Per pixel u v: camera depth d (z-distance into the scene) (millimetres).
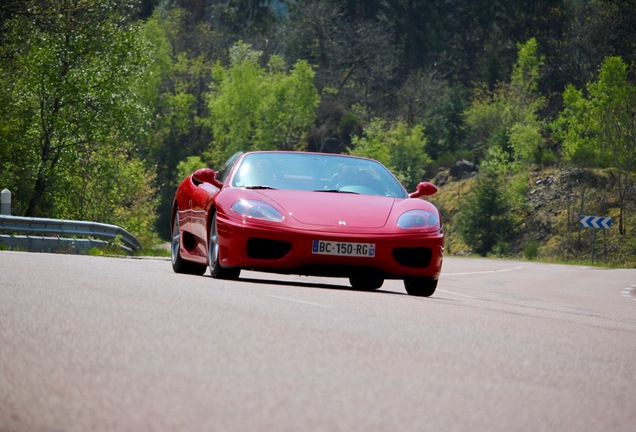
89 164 98562
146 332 12414
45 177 92062
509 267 77125
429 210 24953
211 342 11922
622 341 15375
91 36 93688
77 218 98062
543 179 194750
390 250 23594
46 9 92812
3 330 11867
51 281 19000
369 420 8141
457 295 28266
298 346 12039
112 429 7281
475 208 184875
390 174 27062
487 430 8086
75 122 92500
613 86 191375
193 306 15695
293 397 8938
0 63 95125
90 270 23203
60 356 10336
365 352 11898
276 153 26938
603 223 118062
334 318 15242
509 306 22516
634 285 51594
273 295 18922
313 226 23484
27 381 8938
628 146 185625
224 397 8758
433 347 12734
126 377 9430
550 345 14000
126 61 93938
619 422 8844
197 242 26672
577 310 25312
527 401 9539
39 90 90875
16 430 7113
